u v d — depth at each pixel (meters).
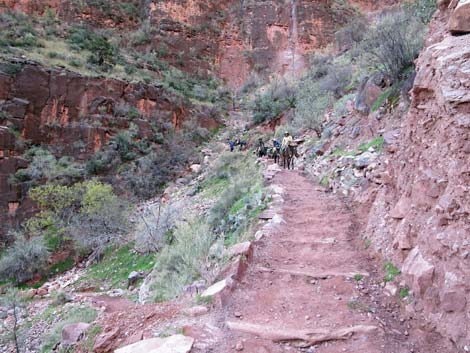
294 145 14.51
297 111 20.78
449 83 3.98
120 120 26.72
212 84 37.22
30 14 33.66
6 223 20.72
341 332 3.71
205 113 31.86
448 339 3.41
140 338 3.86
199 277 6.18
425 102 4.80
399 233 4.86
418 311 3.94
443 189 4.07
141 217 16.67
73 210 20.47
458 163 3.75
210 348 3.43
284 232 6.81
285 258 5.79
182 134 28.53
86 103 25.98
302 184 10.71
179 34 38.53
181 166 25.44
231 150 23.45
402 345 3.52
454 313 3.46
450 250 3.71
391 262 4.93
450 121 3.94
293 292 4.71
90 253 18.03
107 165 24.30
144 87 28.67
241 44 40.75
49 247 18.50
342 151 11.34
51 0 35.06
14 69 23.91
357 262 5.41
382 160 7.46
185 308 4.37
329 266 5.42
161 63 35.34
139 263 14.27
